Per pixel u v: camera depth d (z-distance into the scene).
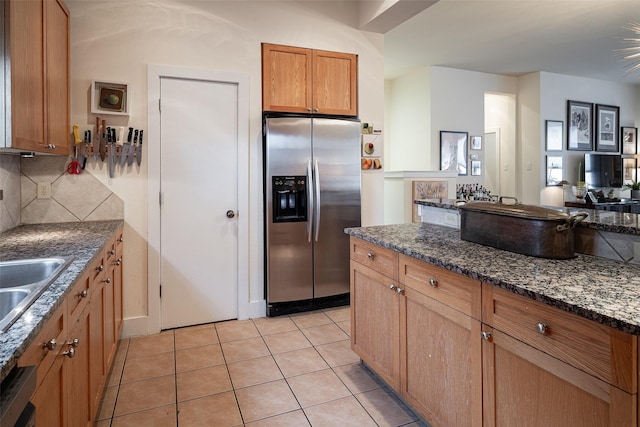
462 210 2.01
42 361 1.03
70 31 2.72
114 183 2.88
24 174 2.67
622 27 4.38
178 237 3.08
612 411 0.96
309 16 3.43
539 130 6.19
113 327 2.37
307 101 3.43
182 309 3.12
